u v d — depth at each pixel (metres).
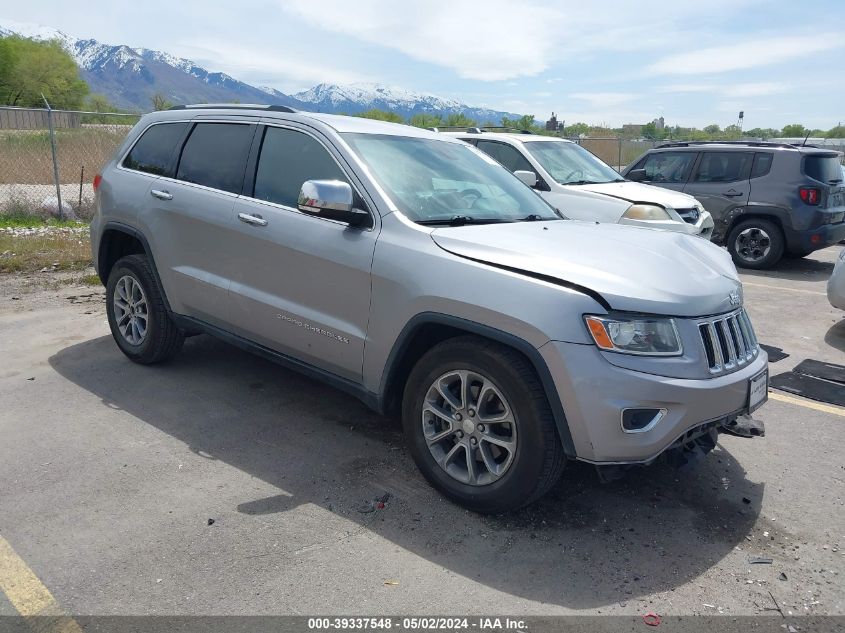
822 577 3.00
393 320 3.54
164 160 5.01
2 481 3.54
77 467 3.72
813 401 5.10
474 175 4.45
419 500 3.52
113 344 5.78
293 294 4.04
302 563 2.96
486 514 3.39
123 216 5.09
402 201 3.81
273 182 4.28
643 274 3.24
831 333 6.93
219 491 3.53
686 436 3.18
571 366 2.99
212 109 4.89
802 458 4.16
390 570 2.94
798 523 3.44
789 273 10.35
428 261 3.44
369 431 4.32
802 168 10.09
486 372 3.23
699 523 3.41
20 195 13.36
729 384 3.20
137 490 3.51
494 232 3.61
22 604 2.65
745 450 4.26
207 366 5.34
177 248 4.71
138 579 2.81
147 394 4.76
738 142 11.23
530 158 8.61
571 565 3.02
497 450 3.37
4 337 5.90
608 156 22.73
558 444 3.14
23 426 4.20
